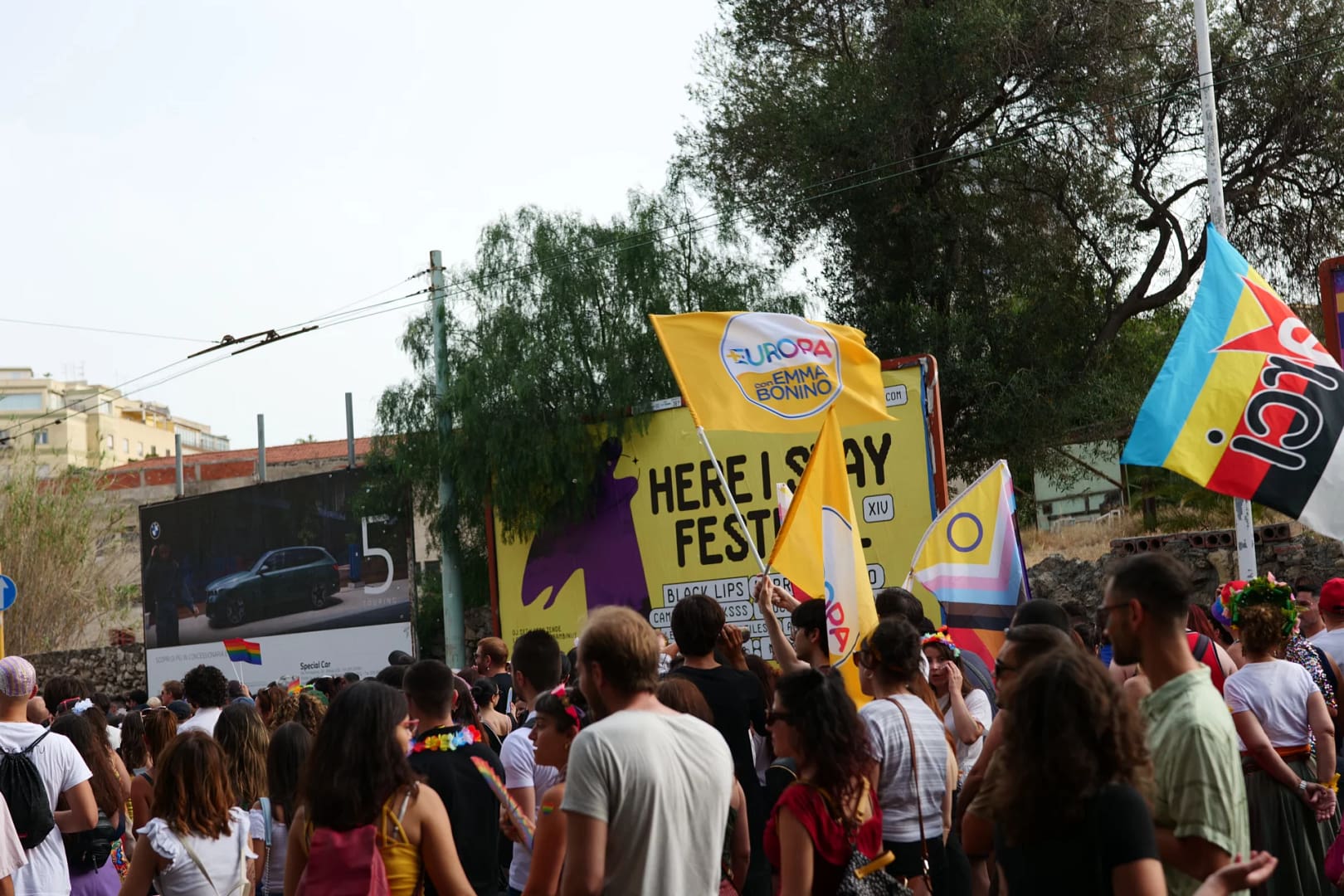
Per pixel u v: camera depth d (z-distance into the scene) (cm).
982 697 662
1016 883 314
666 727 398
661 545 1758
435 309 2075
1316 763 615
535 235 2025
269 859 620
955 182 2417
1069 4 2264
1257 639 621
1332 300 1276
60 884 678
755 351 953
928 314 2267
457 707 702
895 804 496
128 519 5716
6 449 3572
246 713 661
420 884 416
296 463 5675
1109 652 836
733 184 2508
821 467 768
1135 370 2469
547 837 415
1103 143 2358
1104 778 305
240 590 2459
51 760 688
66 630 3400
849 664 709
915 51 2270
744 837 521
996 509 873
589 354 1897
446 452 1978
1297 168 2372
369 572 2319
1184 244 2428
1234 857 341
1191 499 2475
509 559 1920
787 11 2542
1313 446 820
